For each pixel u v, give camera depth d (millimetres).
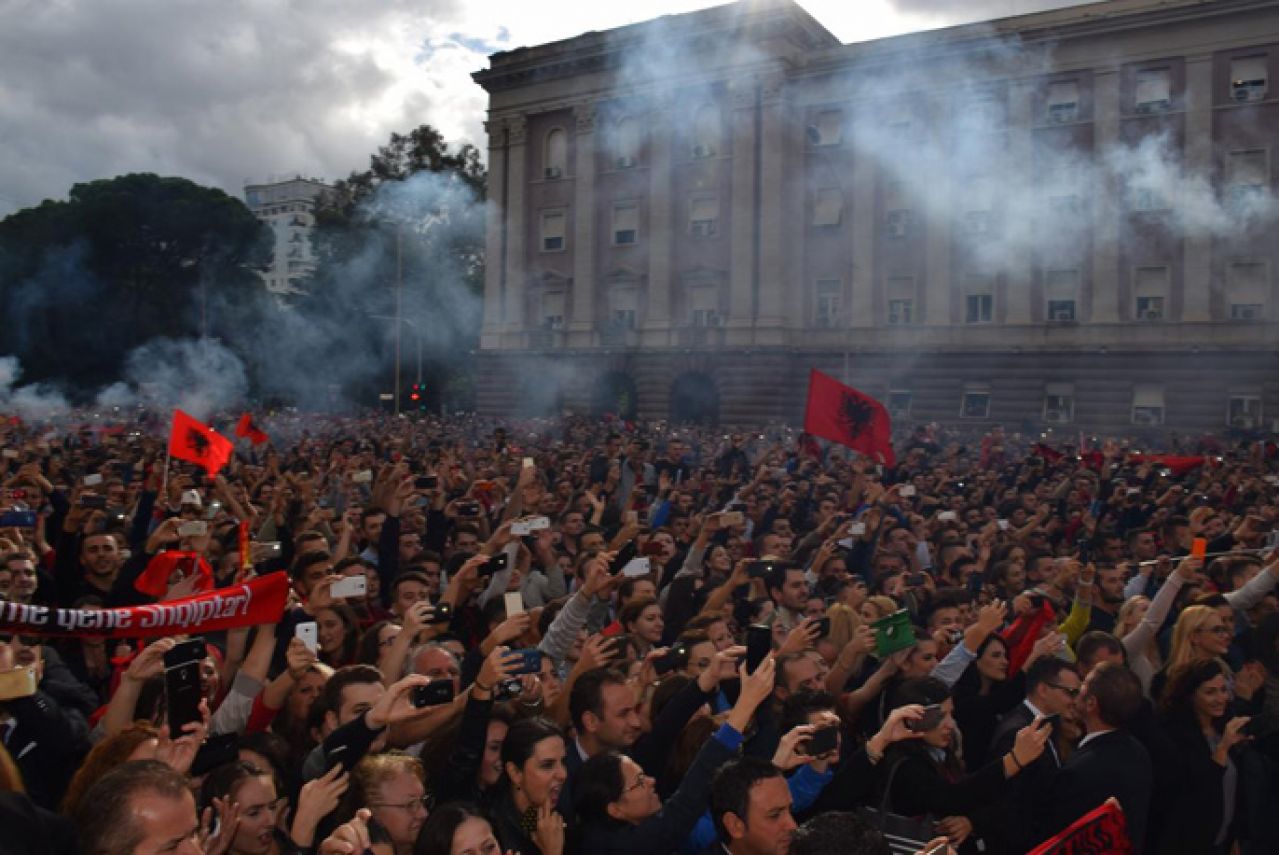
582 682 5613
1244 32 40156
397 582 8398
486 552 9227
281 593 5859
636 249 52594
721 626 6875
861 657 6980
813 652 6480
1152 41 41656
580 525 12133
